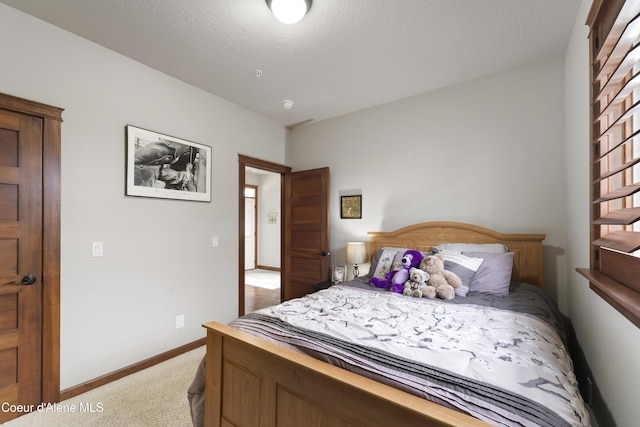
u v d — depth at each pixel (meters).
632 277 1.04
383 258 2.72
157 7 1.79
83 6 1.78
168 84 2.63
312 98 3.16
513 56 2.37
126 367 2.29
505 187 2.60
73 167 2.04
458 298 1.98
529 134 2.51
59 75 1.98
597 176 1.41
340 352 1.13
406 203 3.14
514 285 2.30
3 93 1.74
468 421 0.74
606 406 1.29
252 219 7.50
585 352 1.69
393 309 1.70
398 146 3.21
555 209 2.39
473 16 1.88
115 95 2.27
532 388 0.86
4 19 1.77
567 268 2.28
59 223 1.97
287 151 4.09
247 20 1.91
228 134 3.21
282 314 1.57
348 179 3.59
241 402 1.31
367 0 1.73
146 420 1.75
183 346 2.69
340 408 0.99
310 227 3.74
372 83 2.82
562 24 1.96
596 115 1.43
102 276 2.18
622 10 1.05
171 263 2.64
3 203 1.77
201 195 2.89
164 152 2.58
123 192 2.31
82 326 2.07
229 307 3.16
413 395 0.89
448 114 2.89
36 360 1.87
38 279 1.88
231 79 2.72
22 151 1.83
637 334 0.95
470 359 1.04
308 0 1.71
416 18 1.89
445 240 2.81
